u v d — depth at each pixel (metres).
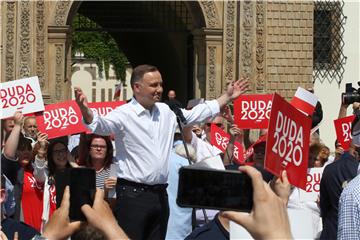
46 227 5.03
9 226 9.70
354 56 28.47
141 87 10.45
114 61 53.12
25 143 13.27
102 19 35.09
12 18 26.81
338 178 12.01
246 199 5.02
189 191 5.09
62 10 27.09
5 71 26.77
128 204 10.44
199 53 28.38
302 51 27.91
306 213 6.97
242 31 27.78
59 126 15.20
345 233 8.32
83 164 12.43
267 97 16.70
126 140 10.47
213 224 7.60
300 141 6.29
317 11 28.47
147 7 32.84
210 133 16.45
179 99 33.84
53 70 27.08
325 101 28.34
